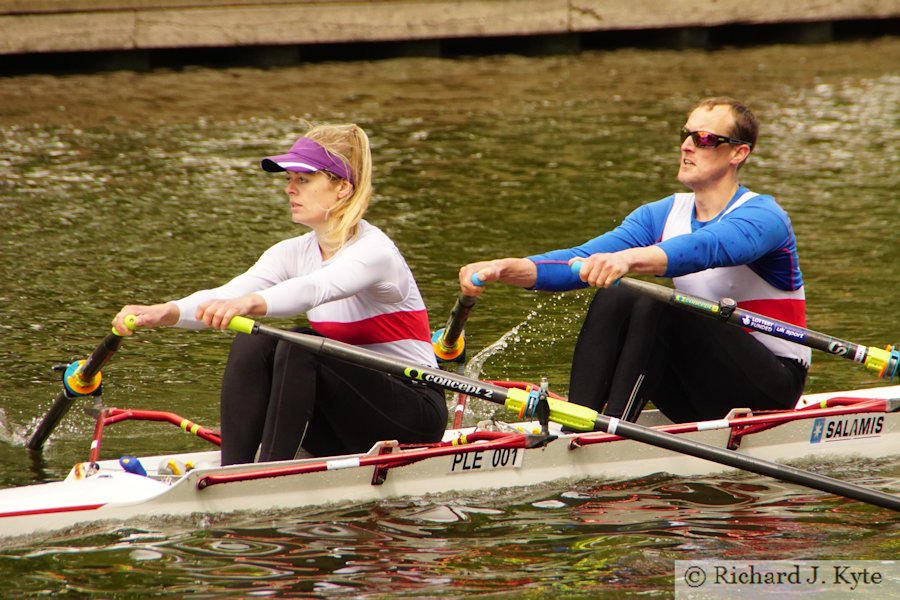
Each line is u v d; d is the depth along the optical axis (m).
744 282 18.45
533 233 35.12
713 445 17.22
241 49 64.62
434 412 17.14
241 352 16.09
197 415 20.97
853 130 50.97
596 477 17.75
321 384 16.03
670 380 18.98
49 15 58.31
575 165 44.50
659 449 18.08
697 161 18.14
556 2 68.81
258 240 33.88
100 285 29.23
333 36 64.75
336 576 14.02
